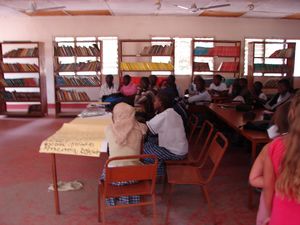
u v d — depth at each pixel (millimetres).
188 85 8867
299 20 8766
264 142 2848
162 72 8594
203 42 8391
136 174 2178
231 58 8766
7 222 2643
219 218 2734
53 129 6371
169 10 7648
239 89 6172
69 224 2615
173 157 3047
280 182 1223
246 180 3623
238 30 8703
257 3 6633
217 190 3342
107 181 2160
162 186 3389
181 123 3148
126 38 8586
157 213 2822
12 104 8883
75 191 3270
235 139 5074
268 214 1384
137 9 7523
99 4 6852
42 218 2711
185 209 2904
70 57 8172
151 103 4223
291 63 8156
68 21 8492
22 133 6004
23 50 7625
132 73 8695
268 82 8203
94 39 8586
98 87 8148
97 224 2617
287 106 1688
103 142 2545
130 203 2531
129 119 2455
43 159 4367
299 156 1177
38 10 6457
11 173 3814
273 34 8797
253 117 3945
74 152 2479
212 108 4820
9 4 6676
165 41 7797
